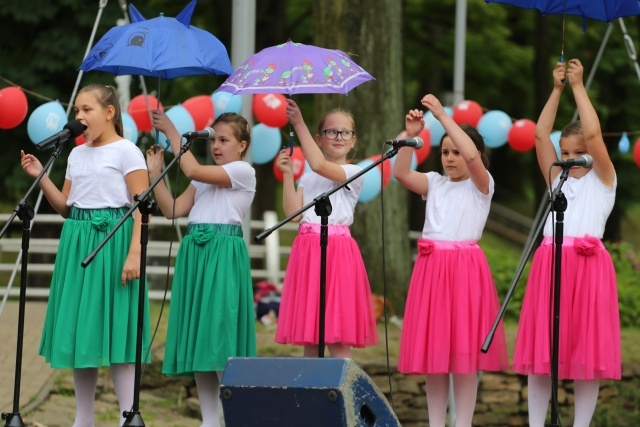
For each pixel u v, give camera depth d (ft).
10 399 57.62
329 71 46.44
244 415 37.27
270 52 47.37
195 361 46.44
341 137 48.39
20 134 99.55
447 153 47.24
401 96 83.51
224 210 47.52
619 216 135.54
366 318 48.34
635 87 130.82
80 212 45.14
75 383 45.85
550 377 46.50
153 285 91.25
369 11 82.48
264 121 60.64
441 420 47.24
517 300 87.71
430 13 130.41
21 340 43.27
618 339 46.26
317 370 36.60
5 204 105.50
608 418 70.64
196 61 46.03
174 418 61.26
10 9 96.84
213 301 46.75
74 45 98.17
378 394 37.96
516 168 193.36
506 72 133.69
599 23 128.88
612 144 132.46
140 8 99.81
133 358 45.21
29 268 85.81
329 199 47.39
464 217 46.91
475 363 46.21
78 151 45.70
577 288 45.60
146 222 41.86
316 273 47.57
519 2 51.34
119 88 86.43
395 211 83.20
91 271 44.57
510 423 70.03
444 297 46.52
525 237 190.70
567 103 129.59
